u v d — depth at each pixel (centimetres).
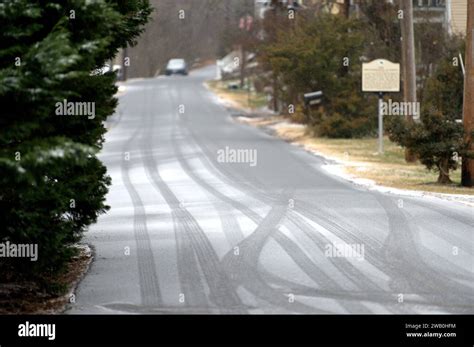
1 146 1323
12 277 1627
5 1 1327
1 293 1555
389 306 1433
